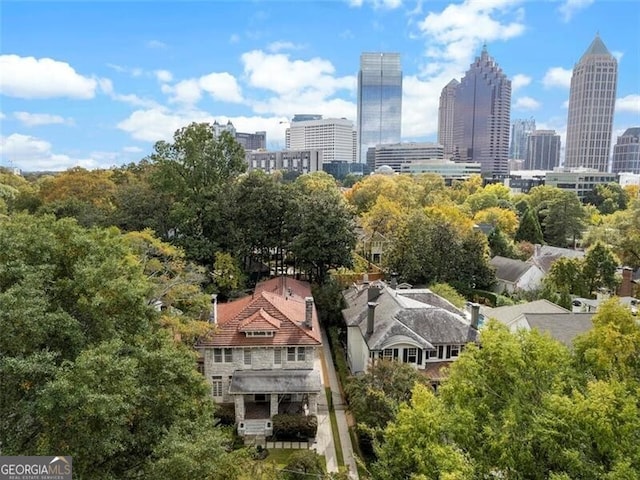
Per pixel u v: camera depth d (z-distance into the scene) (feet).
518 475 45.06
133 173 236.43
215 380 100.32
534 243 254.27
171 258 125.59
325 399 107.24
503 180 576.20
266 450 88.22
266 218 168.25
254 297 114.42
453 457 46.32
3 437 48.37
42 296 54.75
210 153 173.58
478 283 181.88
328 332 144.25
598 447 42.47
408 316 112.78
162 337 65.51
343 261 161.89
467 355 57.00
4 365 45.83
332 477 69.87
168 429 57.57
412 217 182.91
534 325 109.40
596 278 162.09
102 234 73.41
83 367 46.01
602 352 54.49
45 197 196.75
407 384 87.71
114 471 54.85
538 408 48.03
